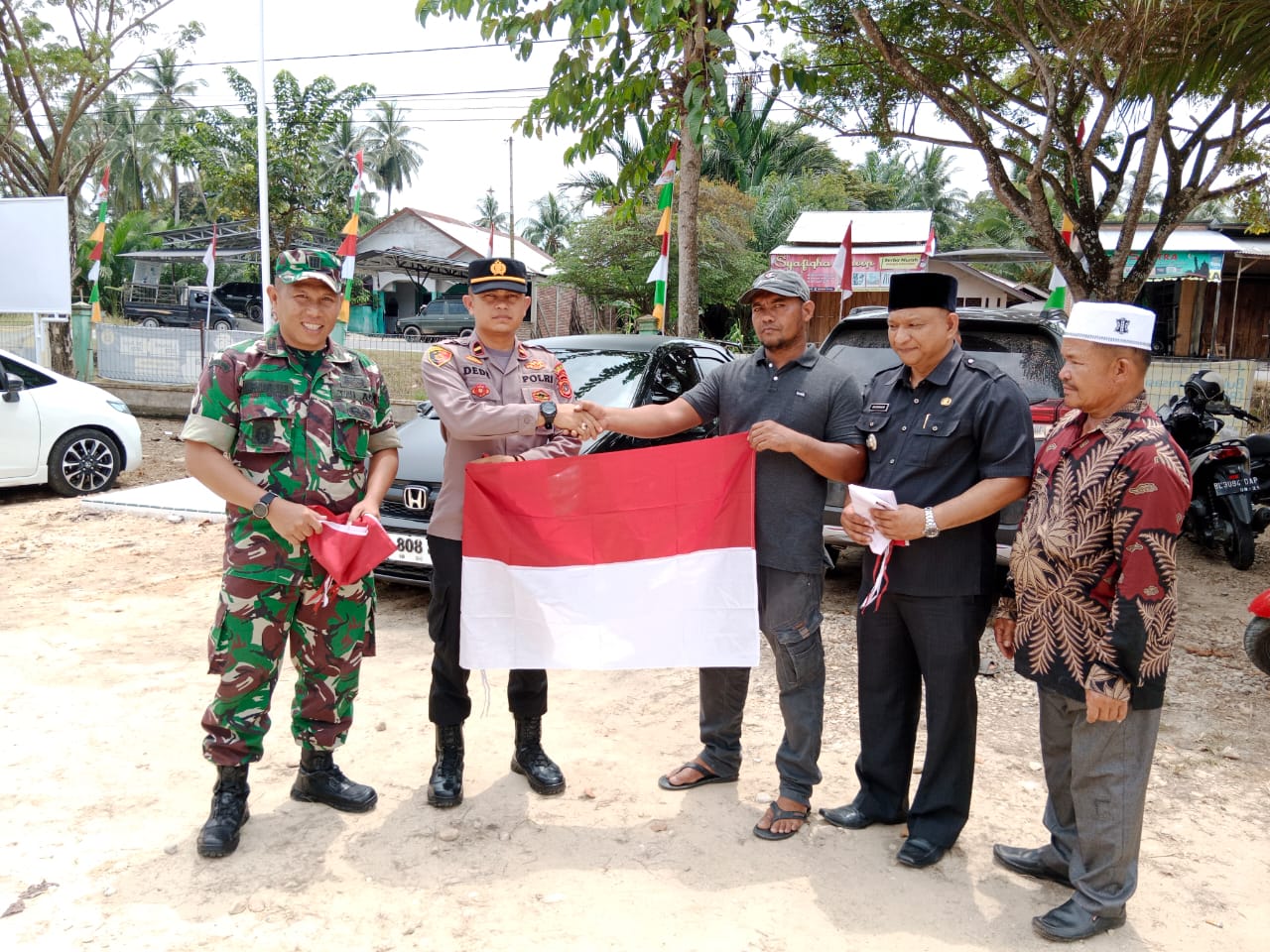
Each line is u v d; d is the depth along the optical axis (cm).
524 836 312
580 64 682
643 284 2511
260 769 359
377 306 3331
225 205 2448
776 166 3312
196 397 291
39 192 1463
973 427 283
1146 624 241
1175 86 555
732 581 313
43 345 1348
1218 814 334
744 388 324
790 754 315
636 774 360
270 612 298
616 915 269
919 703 319
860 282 1725
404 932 260
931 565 287
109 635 502
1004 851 299
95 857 295
